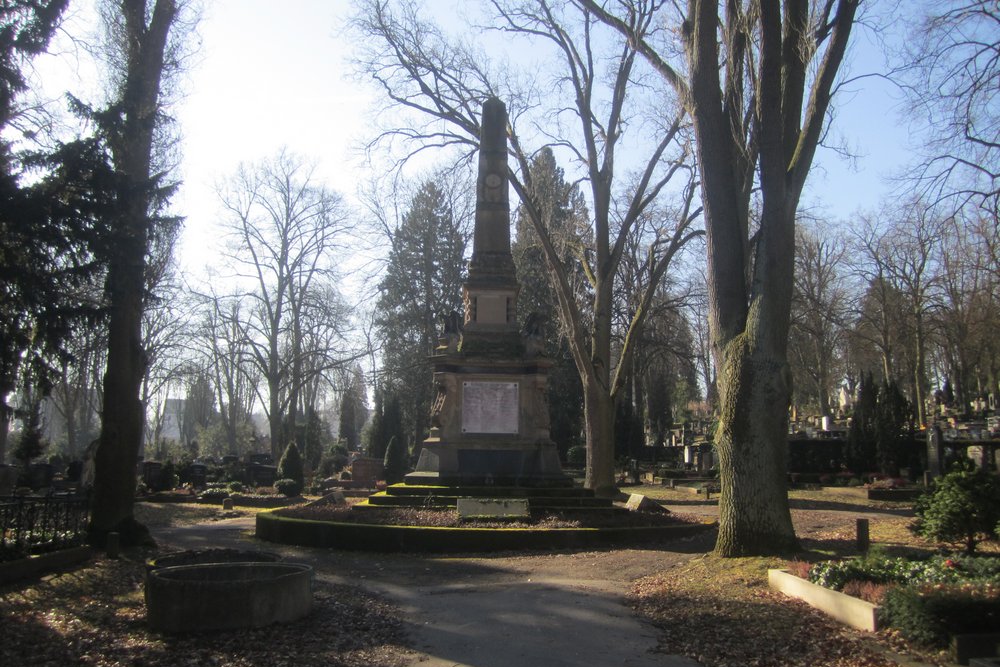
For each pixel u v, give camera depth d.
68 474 35.56
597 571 13.23
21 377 12.04
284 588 9.30
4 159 11.74
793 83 13.53
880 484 32.22
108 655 7.97
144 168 14.60
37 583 11.27
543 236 27.14
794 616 9.45
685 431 55.97
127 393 15.35
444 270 49.34
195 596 8.84
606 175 28.55
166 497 30.59
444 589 11.73
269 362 48.84
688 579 11.90
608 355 28.20
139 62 15.58
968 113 17.33
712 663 8.03
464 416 20.56
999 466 31.69
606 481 27.23
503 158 23.23
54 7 11.63
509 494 19.20
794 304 47.47
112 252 12.25
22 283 11.03
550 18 26.94
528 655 8.30
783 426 12.94
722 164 14.02
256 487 37.72
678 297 45.34
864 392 39.34
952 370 59.09
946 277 45.94
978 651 7.64
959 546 13.74
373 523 16.58
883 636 8.44
